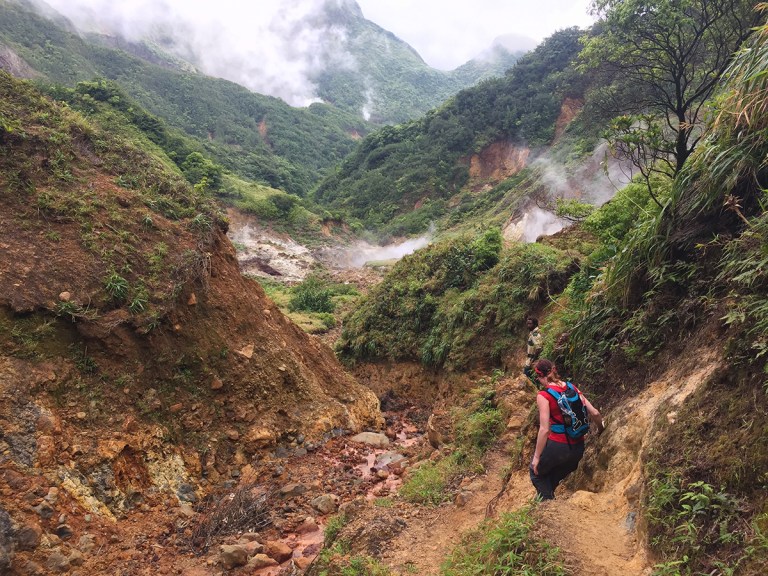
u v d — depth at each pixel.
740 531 2.73
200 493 7.51
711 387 3.60
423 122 79.00
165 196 10.17
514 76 72.25
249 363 9.49
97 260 8.06
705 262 4.87
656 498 3.30
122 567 5.61
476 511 5.59
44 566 5.22
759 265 3.76
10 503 5.44
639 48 10.31
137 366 7.79
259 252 47.72
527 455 5.78
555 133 62.75
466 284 15.88
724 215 4.89
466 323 13.51
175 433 7.85
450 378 13.16
